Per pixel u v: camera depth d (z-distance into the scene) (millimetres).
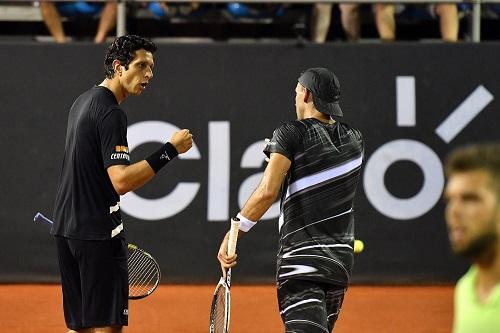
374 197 30266
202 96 30078
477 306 8484
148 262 23500
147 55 17734
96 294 17344
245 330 24469
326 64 30172
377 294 29109
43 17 32688
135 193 29938
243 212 16406
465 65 30391
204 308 27109
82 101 17656
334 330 24688
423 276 30344
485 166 8039
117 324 17453
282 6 33531
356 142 16891
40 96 29953
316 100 16734
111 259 17375
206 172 30078
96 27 33594
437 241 30344
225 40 33812
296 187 16344
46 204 30047
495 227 7996
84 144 17188
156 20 33562
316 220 16297
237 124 30125
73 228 17219
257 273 30109
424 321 25781
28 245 30047
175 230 30031
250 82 30109
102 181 17219
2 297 28203
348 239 16562
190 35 33719
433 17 33656
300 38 30312
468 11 32094
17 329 24375
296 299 16250
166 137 30047
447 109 30391
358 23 33031
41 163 29969
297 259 16250
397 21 33844
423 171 30328
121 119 17188
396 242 30344
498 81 30438
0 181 29969
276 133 16500
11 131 29938
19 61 29938
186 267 30109
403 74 30281
